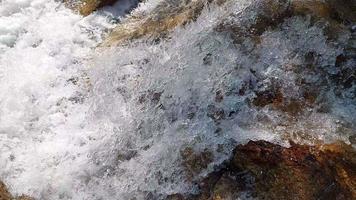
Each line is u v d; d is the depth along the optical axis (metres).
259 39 5.10
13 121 5.32
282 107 4.71
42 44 6.08
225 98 4.85
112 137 5.00
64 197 4.76
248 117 4.69
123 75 5.45
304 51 4.98
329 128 4.52
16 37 6.18
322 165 4.22
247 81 4.91
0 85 5.68
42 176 4.86
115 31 6.16
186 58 5.21
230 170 4.41
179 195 4.48
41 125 5.29
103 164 4.85
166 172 4.61
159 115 4.97
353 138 4.44
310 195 4.10
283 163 4.27
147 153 4.79
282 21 5.14
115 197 4.66
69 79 5.68
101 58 5.77
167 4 6.16
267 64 4.96
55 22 6.28
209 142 4.61
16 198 4.76
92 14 6.36
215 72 5.01
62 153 5.01
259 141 4.45
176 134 4.79
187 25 5.57
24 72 5.78
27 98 5.52
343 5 5.22
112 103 5.26
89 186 4.77
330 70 4.87
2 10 6.38
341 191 4.09
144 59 5.51
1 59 5.99
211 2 5.64
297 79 4.84
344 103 4.72
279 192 4.17
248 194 4.24
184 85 5.03
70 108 5.40
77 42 6.09
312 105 4.70
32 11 6.40
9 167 4.97
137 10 6.38
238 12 5.30
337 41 4.95
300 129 4.52
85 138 5.08
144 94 5.19
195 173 4.50
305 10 5.11
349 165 4.23
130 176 4.72
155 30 5.80
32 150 5.09
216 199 4.29
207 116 4.80
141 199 4.59
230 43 5.14
